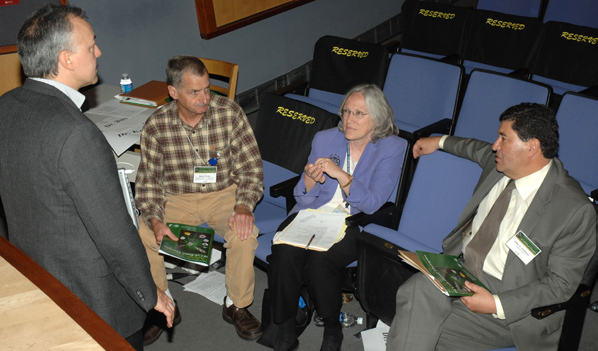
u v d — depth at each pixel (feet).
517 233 6.18
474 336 6.47
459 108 11.32
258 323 8.33
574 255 5.94
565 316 6.14
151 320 8.43
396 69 11.34
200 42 14.88
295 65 17.54
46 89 4.73
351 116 7.73
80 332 3.83
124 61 13.48
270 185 9.63
